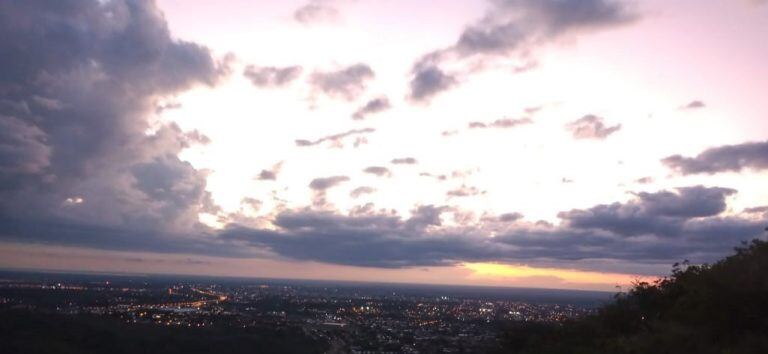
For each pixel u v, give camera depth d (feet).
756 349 27.73
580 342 40.16
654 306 40.50
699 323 32.17
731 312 31.01
